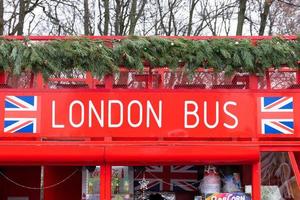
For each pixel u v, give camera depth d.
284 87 5.47
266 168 5.69
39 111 5.14
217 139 5.16
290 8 19.28
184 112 5.16
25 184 6.49
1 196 6.48
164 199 5.92
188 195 6.13
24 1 17.12
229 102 5.16
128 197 5.66
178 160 5.11
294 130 5.14
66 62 5.21
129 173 5.75
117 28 19.73
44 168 6.32
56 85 5.50
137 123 5.14
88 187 5.76
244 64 5.23
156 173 6.12
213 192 5.50
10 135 5.11
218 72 5.27
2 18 15.92
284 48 5.21
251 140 5.16
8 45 5.16
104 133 5.12
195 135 5.13
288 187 5.55
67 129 5.12
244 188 5.54
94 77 5.25
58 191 6.29
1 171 6.50
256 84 5.27
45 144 5.11
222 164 5.35
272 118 5.16
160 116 5.14
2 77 5.37
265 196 5.56
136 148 5.11
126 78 5.43
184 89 5.18
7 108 5.13
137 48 5.17
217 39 5.29
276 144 5.15
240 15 16.56
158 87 5.38
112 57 5.19
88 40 5.25
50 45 5.19
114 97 5.16
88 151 5.09
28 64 5.14
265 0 16.91
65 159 5.11
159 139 5.15
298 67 5.31
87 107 5.15
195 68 5.22
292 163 5.18
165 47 5.20
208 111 5.16
